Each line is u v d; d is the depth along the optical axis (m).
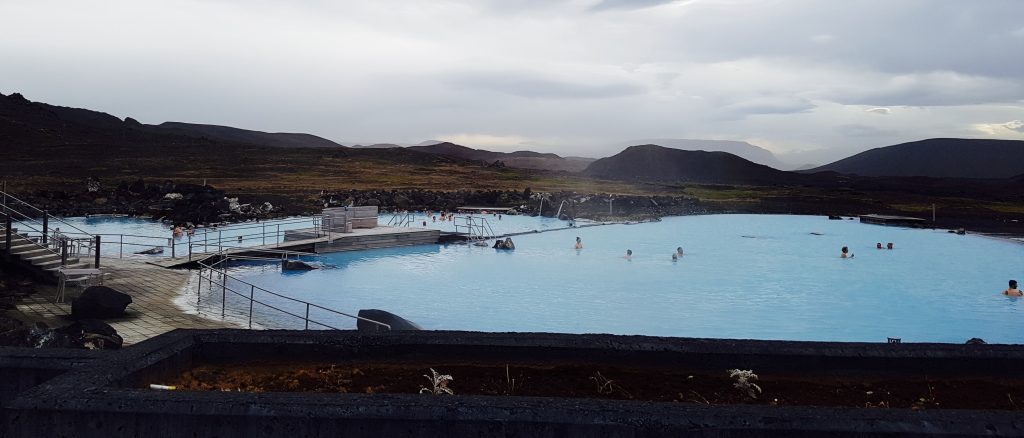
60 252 17.28
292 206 43.75
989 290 21.69
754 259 28.31
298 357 5.40
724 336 15.39
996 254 30.69
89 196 42.38
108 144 112.81
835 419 3.68
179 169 84.25
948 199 68.38
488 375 5.21
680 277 23.48
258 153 116.56
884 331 16.20
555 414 3.74
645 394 4.86
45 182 54.00
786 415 3.71
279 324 13.84
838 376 5.19
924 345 5.30
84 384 4.07
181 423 3.82
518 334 5.61
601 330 15.69
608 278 23.00
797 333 15.83
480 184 79.75
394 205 49.84
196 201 40.88
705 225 43.44
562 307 18.16
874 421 3.67
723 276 23.88
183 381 4.88
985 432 3.61
